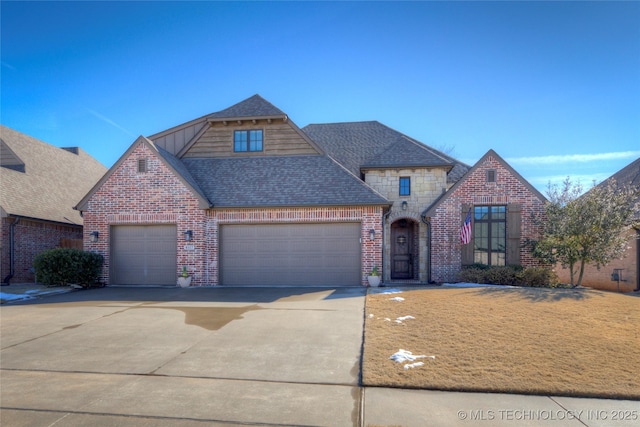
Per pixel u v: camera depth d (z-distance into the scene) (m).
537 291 11.56
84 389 5.29
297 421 4.41
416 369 5.77
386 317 8.77
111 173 15.55
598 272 18.41
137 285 15.38
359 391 5.20
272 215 15.14
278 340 7.38
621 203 13.46
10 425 4.34
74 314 9.74
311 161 16.77
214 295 12.55
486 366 5.84
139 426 4.31
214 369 5.99
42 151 22.52
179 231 15.21
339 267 15.04
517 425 4.33
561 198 14.24
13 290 14.01
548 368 5.75
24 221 16.91
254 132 17.42
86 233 15.52
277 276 15.20
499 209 15.59
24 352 6.86
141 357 6.55
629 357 6.14
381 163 17.19
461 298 10.57
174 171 15.25
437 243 15.55
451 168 17.36
